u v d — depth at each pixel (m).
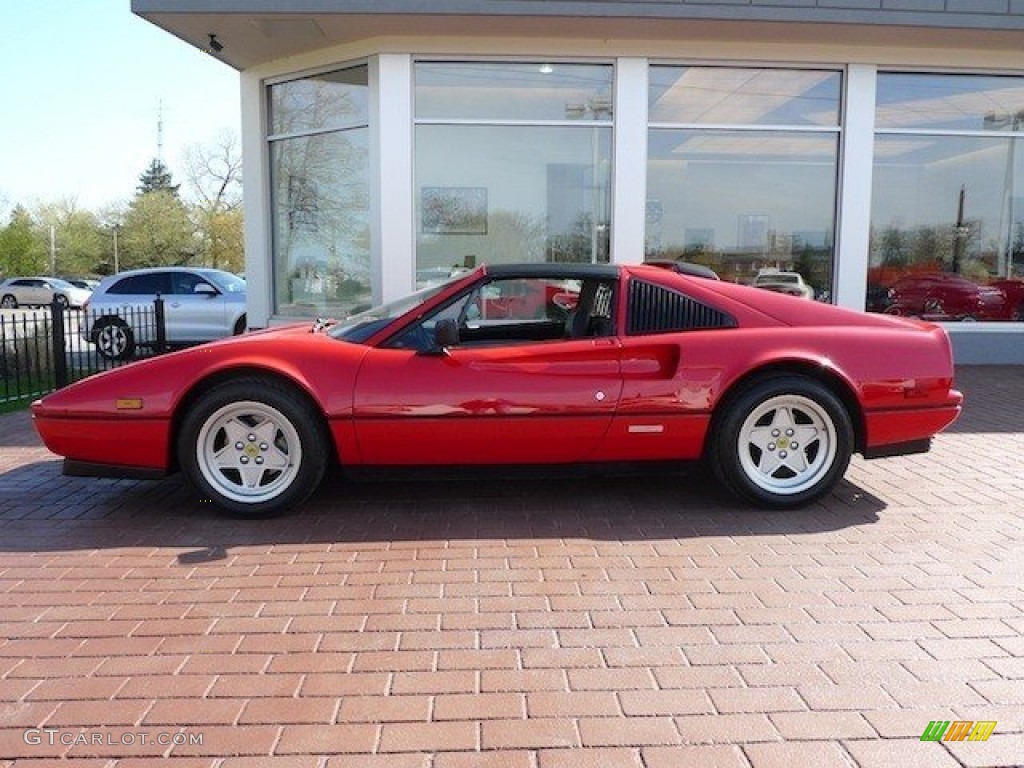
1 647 3.17
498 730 2.60
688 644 3.15
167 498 5.15
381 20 9.12
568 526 4.56
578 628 3.29
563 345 4.72
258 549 4.21
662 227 10.49
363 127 10.45
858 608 3.46
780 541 4.30
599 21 9.12
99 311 13.78
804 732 2.58
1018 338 10.90
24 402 8.90
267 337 4.91
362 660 3.04
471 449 4.68
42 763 2.45
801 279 10.69
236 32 9.66
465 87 10.11
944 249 10.89
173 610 3.49
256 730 2.61
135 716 2.69
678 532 4.45
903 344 4.86
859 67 10.23
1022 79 10.68
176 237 66.81
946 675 2.92
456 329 4.54
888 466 5.86
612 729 2.60
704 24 9.20
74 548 4.24
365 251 10.71
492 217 10.34
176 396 4.59
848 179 10.43
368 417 4.58
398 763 2.44
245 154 11.62
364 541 4.32
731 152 10.46
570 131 10.26
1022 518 4.66
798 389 4.70
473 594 3.63
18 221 72.38
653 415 4.69
